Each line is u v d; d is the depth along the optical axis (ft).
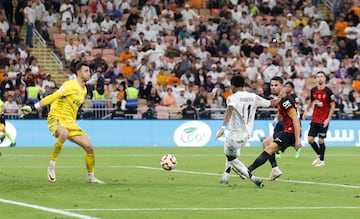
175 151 230.48
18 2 302.04
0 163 175.42
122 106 268.00
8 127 253.03
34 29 303.48
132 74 283.79
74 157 198.18
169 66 294.87
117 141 262.26
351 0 348.18
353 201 104.12
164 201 102.58
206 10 331.16
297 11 341.41
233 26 321.32
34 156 201.67
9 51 282.15
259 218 87.56
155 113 270.67
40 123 256.73
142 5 320.91
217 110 272.92
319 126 176.45
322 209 95.61
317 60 315.17
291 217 88.43
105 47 300.40
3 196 107.24
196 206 97.60
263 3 337.31
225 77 293.84
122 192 113.19
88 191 114.11
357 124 276.21
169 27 313.32
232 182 131.54
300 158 203.31
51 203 99.60
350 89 304.91
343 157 207.41
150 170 157.99
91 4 315.37
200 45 309.83
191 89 282.15
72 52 295.48
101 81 268.62
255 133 268.21
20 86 264.93
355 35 330.13
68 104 127.13
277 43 316.60
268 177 144.87
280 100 129.59
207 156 207.10
